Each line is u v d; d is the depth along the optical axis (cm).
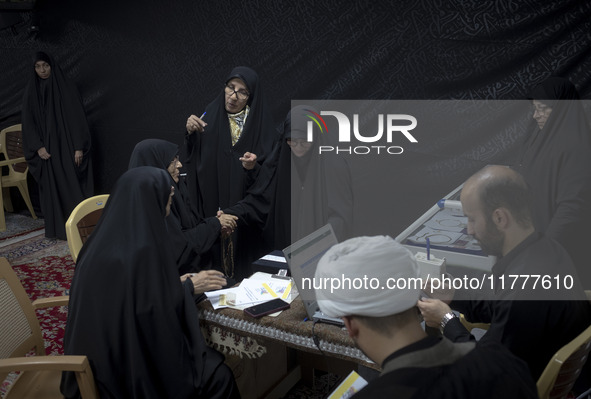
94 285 175
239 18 373
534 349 137
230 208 296
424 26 309
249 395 223
